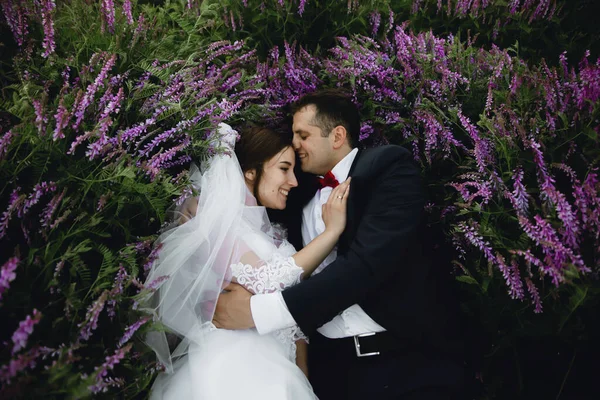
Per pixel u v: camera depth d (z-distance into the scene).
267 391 1.51
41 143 1.30
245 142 1.92
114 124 1.45
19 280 1.19
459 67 1.98
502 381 1.71
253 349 1.60
